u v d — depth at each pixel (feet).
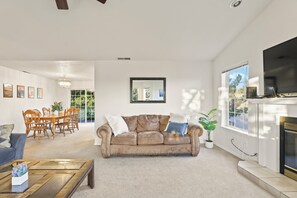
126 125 13.91
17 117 19.99
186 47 13.69
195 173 9.71
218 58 15.26
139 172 9.89
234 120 13.58
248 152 11.20
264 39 9.71
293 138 8.13
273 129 9.04
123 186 8.30
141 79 16.28
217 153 13.24
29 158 12.30
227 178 9.06
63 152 13.65
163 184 8.49
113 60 16.12
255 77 10.50
